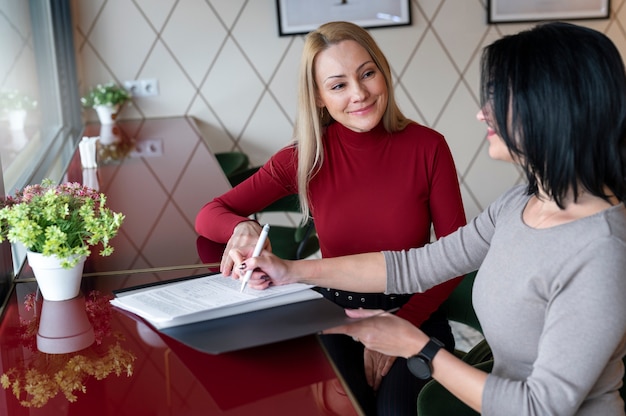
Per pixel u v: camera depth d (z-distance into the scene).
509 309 1.15
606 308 1.02
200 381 1.12
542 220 1.15
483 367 1.51
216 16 3.82
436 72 4.03
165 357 1.20
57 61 3.56
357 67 1.71
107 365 1.18
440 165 1.80
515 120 1.10
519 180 4.23
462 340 3.24
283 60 3.91
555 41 1.05
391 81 1.78
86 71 3.77
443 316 1.86
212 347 1.16
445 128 4.11
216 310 1.31
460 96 4.07
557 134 1.06
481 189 4.22
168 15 3.79
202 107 3.92
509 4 3.98
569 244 1.08
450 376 1.15
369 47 1.74
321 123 1.85
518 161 1.17
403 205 1.81
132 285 1.55
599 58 1.04
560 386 1.02
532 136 1.08
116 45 3.77
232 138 3.98
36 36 3.10
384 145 1.80
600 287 1.03
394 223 1.81
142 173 2.61
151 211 2.15
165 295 1.43
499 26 4.02
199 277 1.55
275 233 2.88
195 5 3.79
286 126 3.99
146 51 3.81
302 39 3.90
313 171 1.84
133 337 1.28
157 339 1.27
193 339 1.20
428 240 1.88
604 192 1.09
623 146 1.06
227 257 1.57
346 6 3.88
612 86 1.04
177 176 2.56
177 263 1.70
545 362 1.05
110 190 2.39
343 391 1.09
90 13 3.72
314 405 1.05
